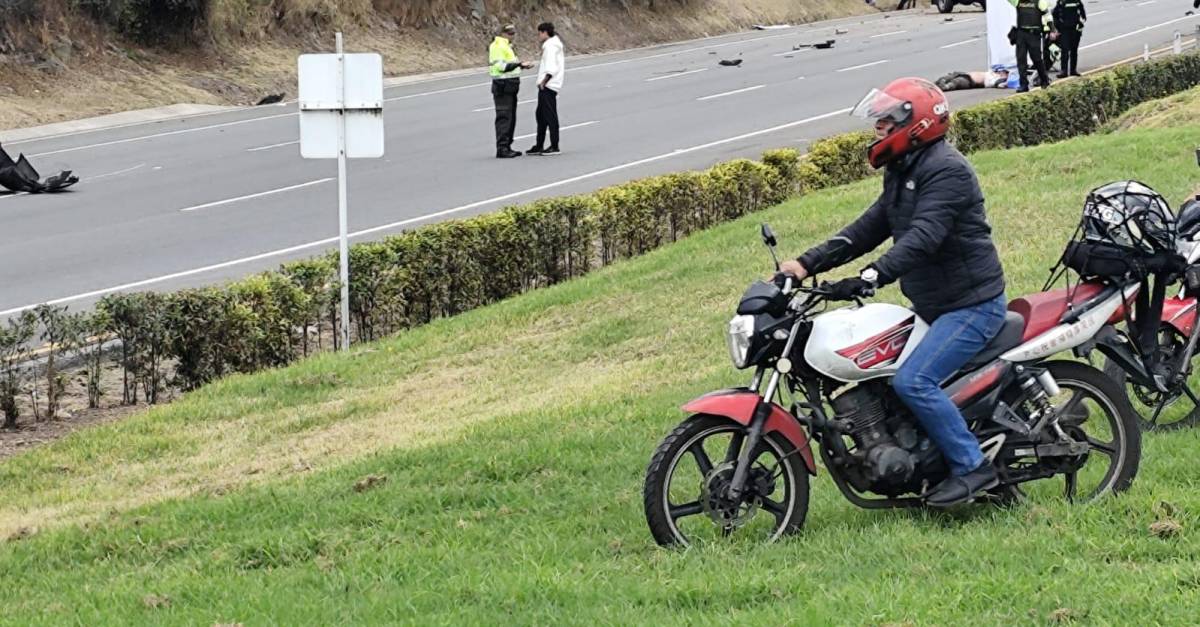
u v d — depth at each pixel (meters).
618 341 19.83
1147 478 11.02
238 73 62.41
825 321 10.12
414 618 9.32
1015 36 49.06
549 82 40.38
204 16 62.22
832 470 10.40
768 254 23.53
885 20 96.00
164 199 35.53
